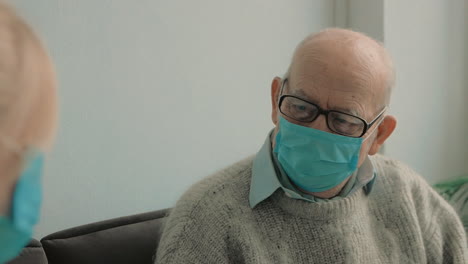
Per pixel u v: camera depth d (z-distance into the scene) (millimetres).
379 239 1250
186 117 1660
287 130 1040
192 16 1638
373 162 1342
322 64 1014
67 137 1414
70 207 1439
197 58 1664
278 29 1872
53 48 1365
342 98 1012
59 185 1414
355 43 1047
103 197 1500
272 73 1872
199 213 1093
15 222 400
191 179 1694
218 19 1702
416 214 1324
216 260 1064
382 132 1152
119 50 1489
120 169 1527
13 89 388
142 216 1390
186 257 1061
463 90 2283
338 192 1176
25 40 407
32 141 411
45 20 1345
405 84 2074
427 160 2205
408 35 2055
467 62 2275
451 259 1363
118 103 1502
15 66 391
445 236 1372
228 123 1768
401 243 1266
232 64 1755
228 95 1756
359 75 1015
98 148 1477
